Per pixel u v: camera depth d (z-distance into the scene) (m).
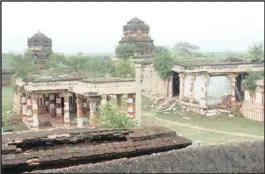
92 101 43.81
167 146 16.11
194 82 63.03
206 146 13.78
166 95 72.38
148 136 16.31
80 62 85.56
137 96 45.72
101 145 15.57
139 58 85.25
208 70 60.47
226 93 62.28
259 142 13.62
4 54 104.56
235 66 61.28
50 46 93.38
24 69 74.31
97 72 81.31
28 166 13.96
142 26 94.94
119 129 17.42
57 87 49.53
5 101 73.06
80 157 14.77
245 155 12.14
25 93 55.19
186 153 12.87
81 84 46.72
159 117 60.19
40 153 14.52
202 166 11.34
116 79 46.47
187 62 68.50
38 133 16.72
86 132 16.58
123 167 11.69
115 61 84.19
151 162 12.13
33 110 49.81
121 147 15.57
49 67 85.25
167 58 71.81
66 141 16.09
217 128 51.50
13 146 14.46
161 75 72.38
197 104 61.81
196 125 53.97
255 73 57.69
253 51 65.50
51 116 58.44
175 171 10.90
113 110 29.88
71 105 62.28
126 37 96.50
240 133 47.50
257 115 56.22
